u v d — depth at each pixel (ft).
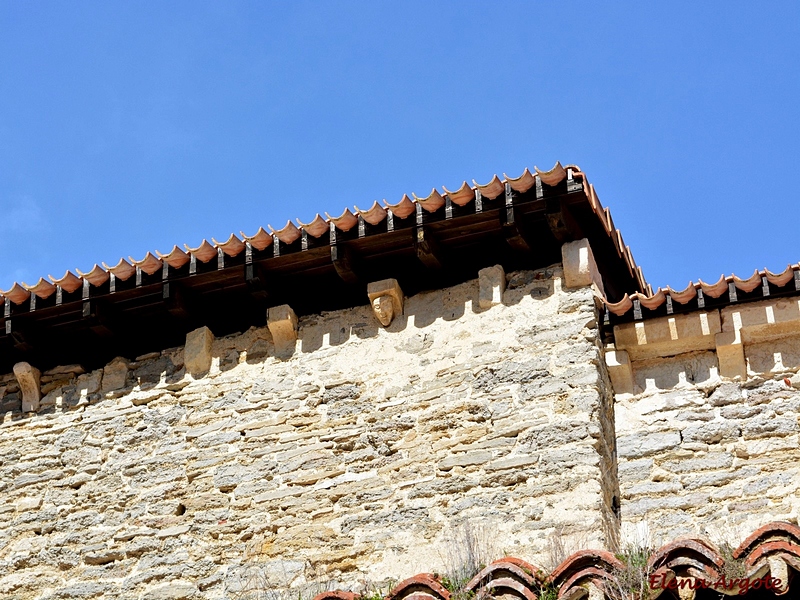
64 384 50.29
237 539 44.86
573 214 46.26
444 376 45.68
